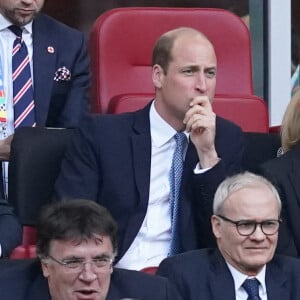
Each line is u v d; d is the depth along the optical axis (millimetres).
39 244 15547
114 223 15547
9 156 20938
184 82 19781
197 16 24938
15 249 20172
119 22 24359
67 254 15297
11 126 23266
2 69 23391
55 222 15391
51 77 23672
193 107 19641
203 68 19812
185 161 19938
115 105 22516
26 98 23375
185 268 17734
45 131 20562
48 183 20297
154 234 19891
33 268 16219
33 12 23453
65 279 15359
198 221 19766
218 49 25016
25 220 20125
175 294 17531
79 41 24219
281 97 29391
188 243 19734
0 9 23484
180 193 19891
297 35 29578
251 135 21781
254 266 17484
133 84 24203
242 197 17453
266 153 21672
